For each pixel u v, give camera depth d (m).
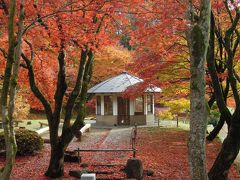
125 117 30.53
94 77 32.97
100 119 30.86
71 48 12.98
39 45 12.62
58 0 10.27
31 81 11.86
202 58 8.11
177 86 20.53
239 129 10.74
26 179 12.00
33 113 41.00
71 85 26.69
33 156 15.96
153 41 13.23
